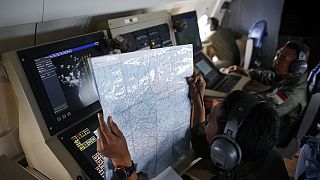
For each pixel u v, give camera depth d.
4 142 1.10
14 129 1.11
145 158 0.90
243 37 3.44
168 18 1.71
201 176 1.19
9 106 1.06
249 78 2.21
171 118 0.97
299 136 1.77
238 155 0.74
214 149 0.77
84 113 1.06
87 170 0.95
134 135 0.83
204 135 1.13
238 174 0.85
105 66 0.71
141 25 1.47
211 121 0.84
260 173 0.88
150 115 0.87
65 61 1.03
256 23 3.17
